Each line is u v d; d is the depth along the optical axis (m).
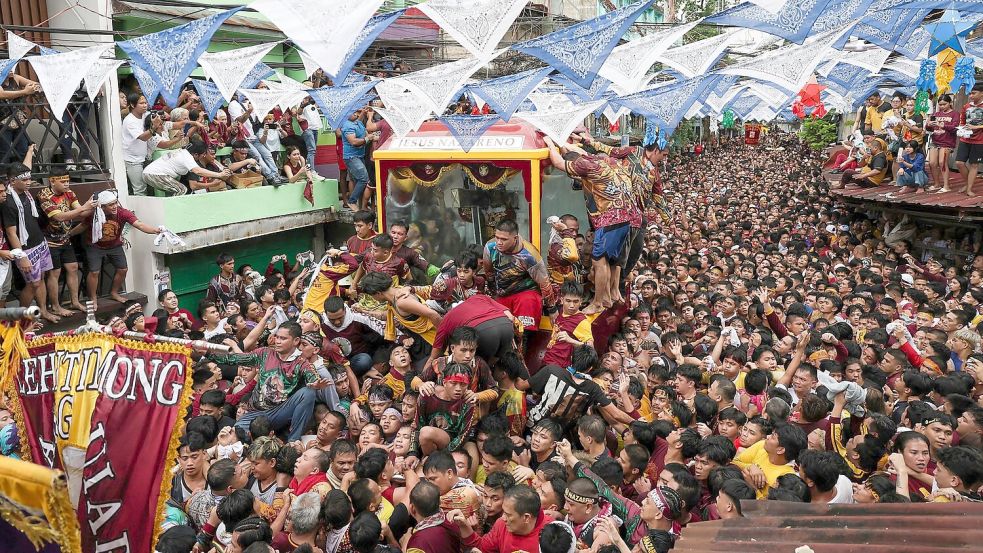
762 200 24.75
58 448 3.99
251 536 4.74
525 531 4.76
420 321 8.11
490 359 7.12
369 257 9.19
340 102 8.89
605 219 8.95
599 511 5.13
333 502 4.94
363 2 5.13
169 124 12.43
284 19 5.18
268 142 14.30
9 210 9.20
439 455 5.34
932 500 4.94
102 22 11.53
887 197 16.12
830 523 3.69
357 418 7.30
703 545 3.69
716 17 6.71
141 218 11.91
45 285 10.16
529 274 8.22
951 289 12.19
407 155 9.73
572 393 6.88
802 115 17.33
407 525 5.42
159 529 3.93
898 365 7.74
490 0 5.29
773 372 7.92
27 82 9.88
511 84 8.02
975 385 7.32
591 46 6.03
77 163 11.09
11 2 11.09
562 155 9.54
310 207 14.65
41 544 2.72
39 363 4.13
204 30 5.94
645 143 10.52
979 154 14.91
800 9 6.19
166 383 3.99
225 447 6.41
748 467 5.61
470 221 9.70
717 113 14.66
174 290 12.47
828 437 6.35
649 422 6.47
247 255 13.99
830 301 10.23
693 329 10.12
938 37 7.81
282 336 7.38
